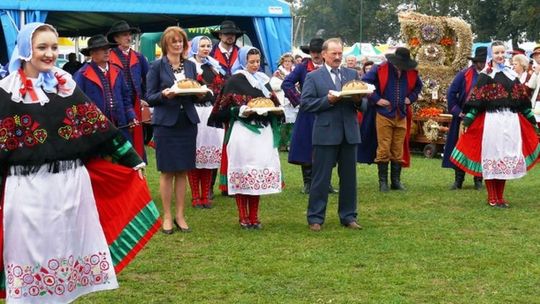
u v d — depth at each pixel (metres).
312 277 6.12
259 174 7.79
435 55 15.37
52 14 16.38
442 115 14.72
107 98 8.55
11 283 4.55
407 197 10.01
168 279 6.11
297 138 10.07
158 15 16.64
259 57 7.94
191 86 7.61
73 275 4.66
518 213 8.80
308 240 7.43
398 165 10.66
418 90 10.63
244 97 7.81
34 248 4.54
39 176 4.56
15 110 4.55
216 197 10.09
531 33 34.78
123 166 4.92
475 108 9.08
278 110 7.77
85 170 4.76
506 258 6.70
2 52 13.53
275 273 6.24
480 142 9.17
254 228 7.98
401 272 6.25
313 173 7.91
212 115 7.95
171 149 7.71
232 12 15.02
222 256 6.82
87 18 17.33
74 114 4.68
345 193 7.98
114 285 4.82
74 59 16.25
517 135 9.02
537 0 33.91
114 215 4.92
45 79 4.64
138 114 9.45
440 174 12.32
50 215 4.56
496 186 9.24
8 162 4.54
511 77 9.05
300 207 9.33
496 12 37.53
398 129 10.56
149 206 5.00
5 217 4.54
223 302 5.50
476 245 7.17
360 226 8.06
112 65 8.70
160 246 7.21
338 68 7.86
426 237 7.53
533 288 5.84
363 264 6.51
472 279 6.07
